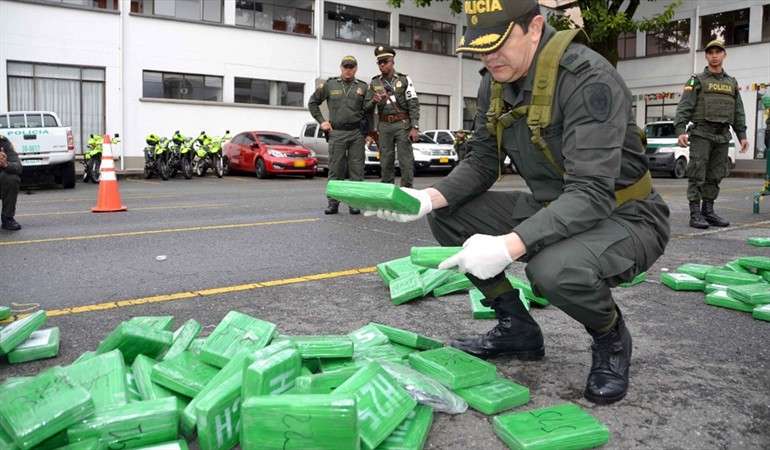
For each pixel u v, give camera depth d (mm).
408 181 7820
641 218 2262
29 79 18141
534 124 2189
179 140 17875
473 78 27516
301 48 22781
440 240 2766
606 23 14391
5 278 4359
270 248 5551
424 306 3627
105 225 7086
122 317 3404
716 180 6867
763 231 6602
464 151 2715
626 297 3846
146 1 19812
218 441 1851
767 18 23125
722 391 2430
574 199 2059
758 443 2023
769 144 8484
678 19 25406
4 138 6629
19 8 17750
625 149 2209
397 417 1916
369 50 24453
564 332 3139
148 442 1824
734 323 3318
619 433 2080
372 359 2436
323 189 13422
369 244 5754
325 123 7637
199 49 20734
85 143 19078
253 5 21844
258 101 22219
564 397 2367
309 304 3666
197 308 3584
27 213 8359
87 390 1910
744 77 23719
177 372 2170
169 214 8219
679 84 25625
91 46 18828
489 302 2744
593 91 2080
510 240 2020
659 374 2600
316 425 1609
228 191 12766
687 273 4227
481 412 2225
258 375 1810
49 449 1788
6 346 2652
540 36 2195
